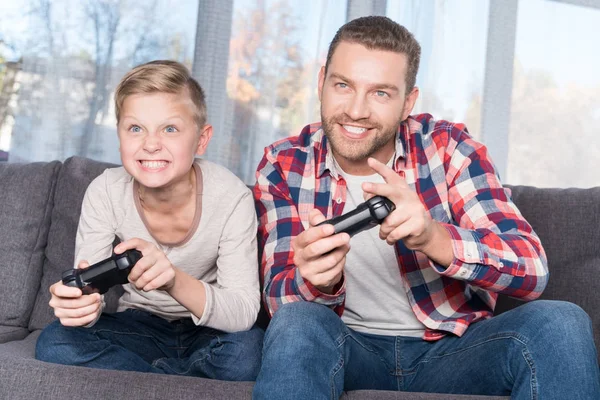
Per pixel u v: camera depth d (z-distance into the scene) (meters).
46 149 2.40
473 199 1.36
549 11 2.75
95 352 1.26
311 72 2.57
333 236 1.08
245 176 2.54
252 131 2.54
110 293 1.57
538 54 2.75
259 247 1.55
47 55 2.40
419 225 1.09
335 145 1.38
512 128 2.75
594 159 2.76
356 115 1.33
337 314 1.27
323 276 1.13
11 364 1.15
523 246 1.24
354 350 1.20
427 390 1.26
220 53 2.52
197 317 1.27
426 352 1.32
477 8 2.69
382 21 1.39
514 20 2.72
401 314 1.38
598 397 1.02
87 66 2.43
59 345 1.25
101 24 2.45
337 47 1.37
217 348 1.28
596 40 2.76
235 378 1.26
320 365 1.06
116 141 2.45
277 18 2.56
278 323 1.10
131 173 1.37
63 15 2.42
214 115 2.52
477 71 2.68
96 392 1.12
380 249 1.38
